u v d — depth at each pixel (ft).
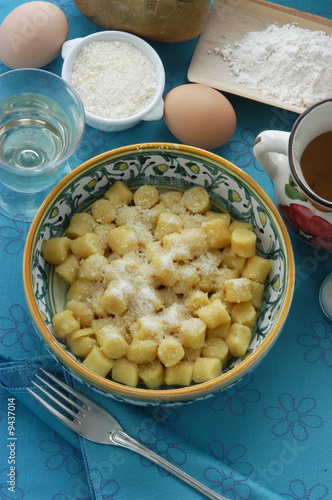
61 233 2.23
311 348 2.33
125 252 2.16
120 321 2.11
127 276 2.12
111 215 2.20
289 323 2.35
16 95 2.30
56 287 2.20
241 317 2.14
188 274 2.12
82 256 2.16
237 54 2.49
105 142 2.44
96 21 2.43
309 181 2.16
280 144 2.08
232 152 2.45
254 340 2.16
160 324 2.07
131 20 2.37
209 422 2.27
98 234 2.19
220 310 2.09
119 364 2.08
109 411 2.23
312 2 2.61
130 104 2.36
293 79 2.45
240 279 2.12
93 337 2.11
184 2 2.31
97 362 2.06
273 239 2.18
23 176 2.39
